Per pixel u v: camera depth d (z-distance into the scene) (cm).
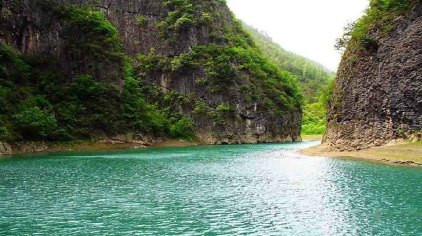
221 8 14962
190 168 4884
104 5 13375
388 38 6194
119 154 7112
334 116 7294
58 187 3500
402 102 5772
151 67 12594
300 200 2972
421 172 4222
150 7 13688
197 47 12631
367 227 2283
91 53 9450
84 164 5281
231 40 13838
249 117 12331
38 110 7488
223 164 5359
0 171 4488
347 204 2825
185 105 11906
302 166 5000
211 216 2545
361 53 6756
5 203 2891
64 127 8156
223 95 12050
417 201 2875
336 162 5331
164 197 3098
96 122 8762
